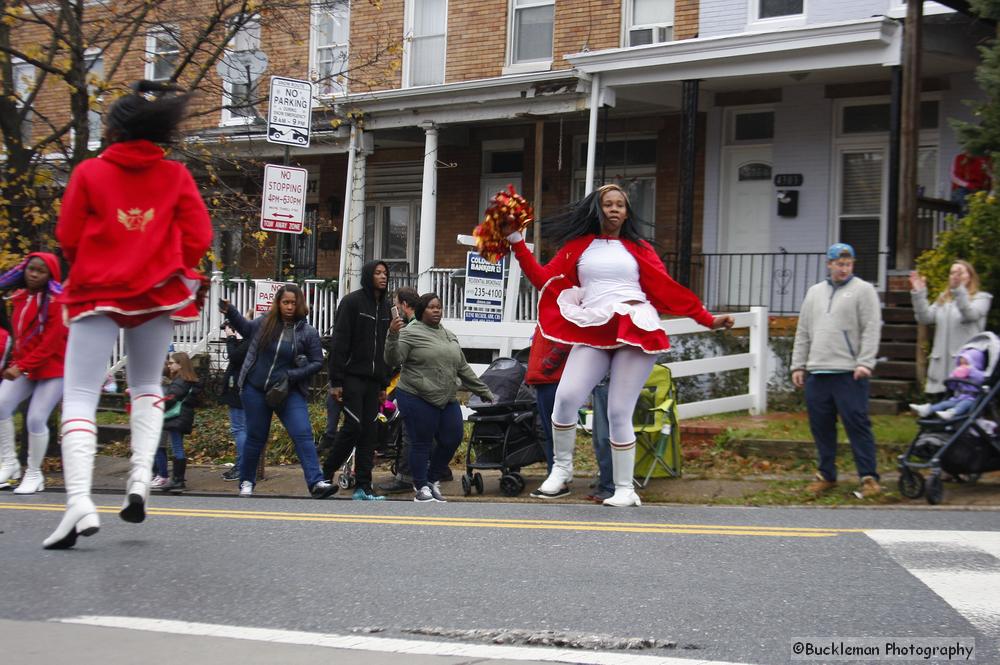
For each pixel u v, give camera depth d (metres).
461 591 5.07
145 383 5.68
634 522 7.08
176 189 5.55
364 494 9.75
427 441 9.55
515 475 10.24
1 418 10.50
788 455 10.74
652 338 7.66
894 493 9.04
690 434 11.38
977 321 10.25
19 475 11.02
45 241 13.88
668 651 4.16
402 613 4.69
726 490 9.53
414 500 9.55
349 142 19.91
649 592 5.05
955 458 8.88
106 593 4.96
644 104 17.59
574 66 16.81
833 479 9.34
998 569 5.54
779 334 15.12
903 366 12.34
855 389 9.05
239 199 16.61
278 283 11.95
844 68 15.11
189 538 6.37
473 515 7.48
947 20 14.21
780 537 6.40
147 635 4.30
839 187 16.64
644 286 7.81
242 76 17.45
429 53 20.59
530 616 4.64
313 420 13.91
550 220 7.84
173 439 11.41
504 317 17.42
